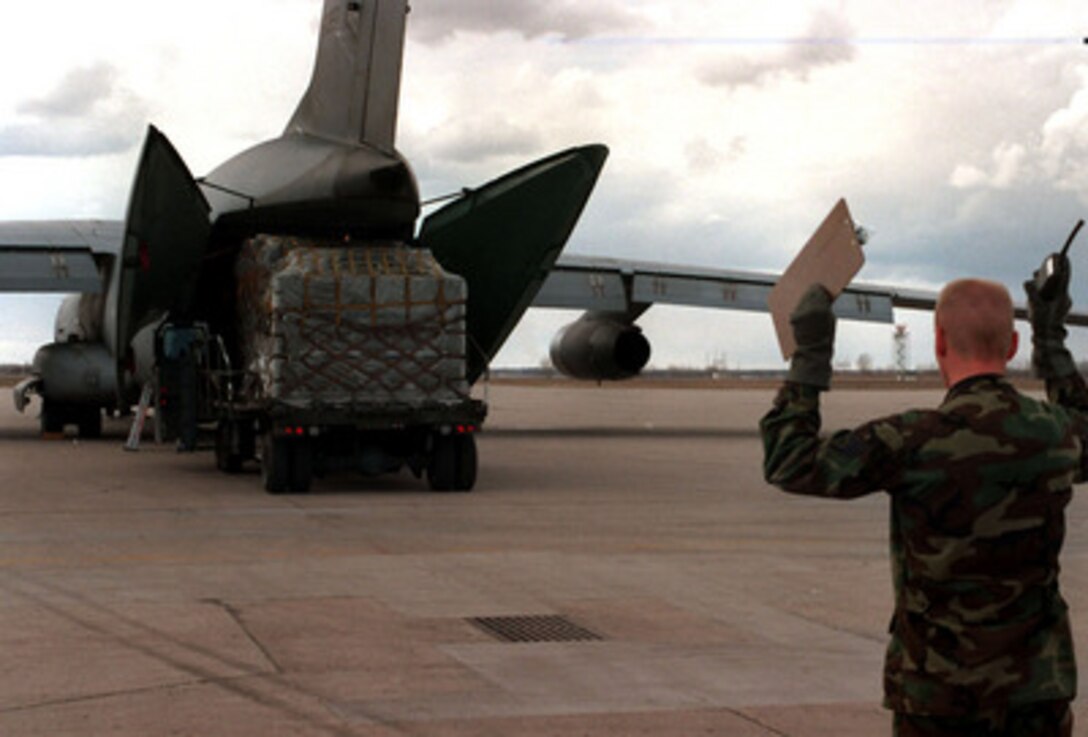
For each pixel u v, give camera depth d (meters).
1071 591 10.32
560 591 10.20
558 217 20.27
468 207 20.39
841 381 138.62
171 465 22.41
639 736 6.27
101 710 6.61
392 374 17.97
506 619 9.06
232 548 12.48
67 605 9.44
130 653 7.88
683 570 11.26
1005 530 3.76
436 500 16.92
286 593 10.02
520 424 37.81
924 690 3.80
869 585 10.52
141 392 26.38
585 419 41.66
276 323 17.72
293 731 6.29
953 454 3.80
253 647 8.09
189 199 19.00
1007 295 3.98
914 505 3.84
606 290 28.27
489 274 21.05
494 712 6.67
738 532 13.85
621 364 29.38
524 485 18.95
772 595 10.05
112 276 25.92
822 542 13.10
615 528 14.12
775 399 3.99
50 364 27.44
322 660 7.75
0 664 7.57
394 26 19.98
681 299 29.17
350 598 9.82
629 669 7.62
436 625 8.84
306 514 15.33
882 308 30.70
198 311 22.00
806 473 3.88
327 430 17.66
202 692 6.99
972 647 3.75
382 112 20.00
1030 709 3.75
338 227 20.42
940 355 4.05
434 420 17.73
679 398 68.62
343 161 19.73
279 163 20.27
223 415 19.81
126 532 13.62
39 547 12.48
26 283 23.92
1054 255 4.22
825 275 3.96
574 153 19.64
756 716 6.64
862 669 7.64
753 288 29.80
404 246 20.16
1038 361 4.29
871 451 3.86
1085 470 4.04
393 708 6.72
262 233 20.55
